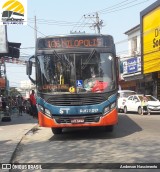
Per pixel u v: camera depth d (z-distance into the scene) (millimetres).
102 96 14773
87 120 14742
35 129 20328
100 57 15062
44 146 14070
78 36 15148
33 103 25328
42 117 14977
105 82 14914
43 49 15180
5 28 24812
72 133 17766
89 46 15109
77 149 12930
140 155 11320
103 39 15203
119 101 36125
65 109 14711
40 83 15047
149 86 40875
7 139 16172
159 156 11102
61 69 14977
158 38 35125
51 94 14828
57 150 12953
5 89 37156
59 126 14797
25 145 14586
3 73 37375
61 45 15117
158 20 35125
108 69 15008
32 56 15602
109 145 13492
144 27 38406
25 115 34688
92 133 17422
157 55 35406
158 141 14164
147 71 37906
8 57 28672
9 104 34875
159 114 31750
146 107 31344
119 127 19812
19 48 26656
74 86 14836
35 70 15242
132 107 33156
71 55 15039
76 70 14938
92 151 12367
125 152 11914
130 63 43875
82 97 14742
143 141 14234
